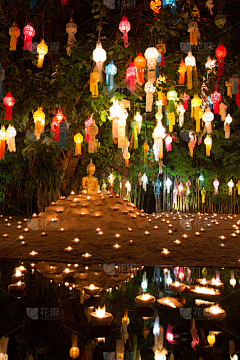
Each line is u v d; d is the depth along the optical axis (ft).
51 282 12.46
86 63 29.43
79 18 39.27
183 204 68.54
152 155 56.80
